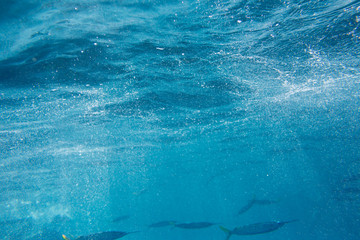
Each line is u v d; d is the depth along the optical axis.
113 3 5.77
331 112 17.11
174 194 74.88
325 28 7.78
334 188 26.48
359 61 10.31
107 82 9.47
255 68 10.07
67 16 5.95
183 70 9.50
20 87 8.59
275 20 7.17
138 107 12.48
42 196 32.31
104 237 5.93
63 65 7.91
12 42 6.41
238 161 35.03
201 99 12.55
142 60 8.49
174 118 15.05
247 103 13.98
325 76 11.61
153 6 6.08
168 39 7.57
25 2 5.25
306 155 33.62
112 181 35.44
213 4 6.26
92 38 7.01
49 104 10.31
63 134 14.26
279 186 65.06
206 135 20.38
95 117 12.84
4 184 22.16
